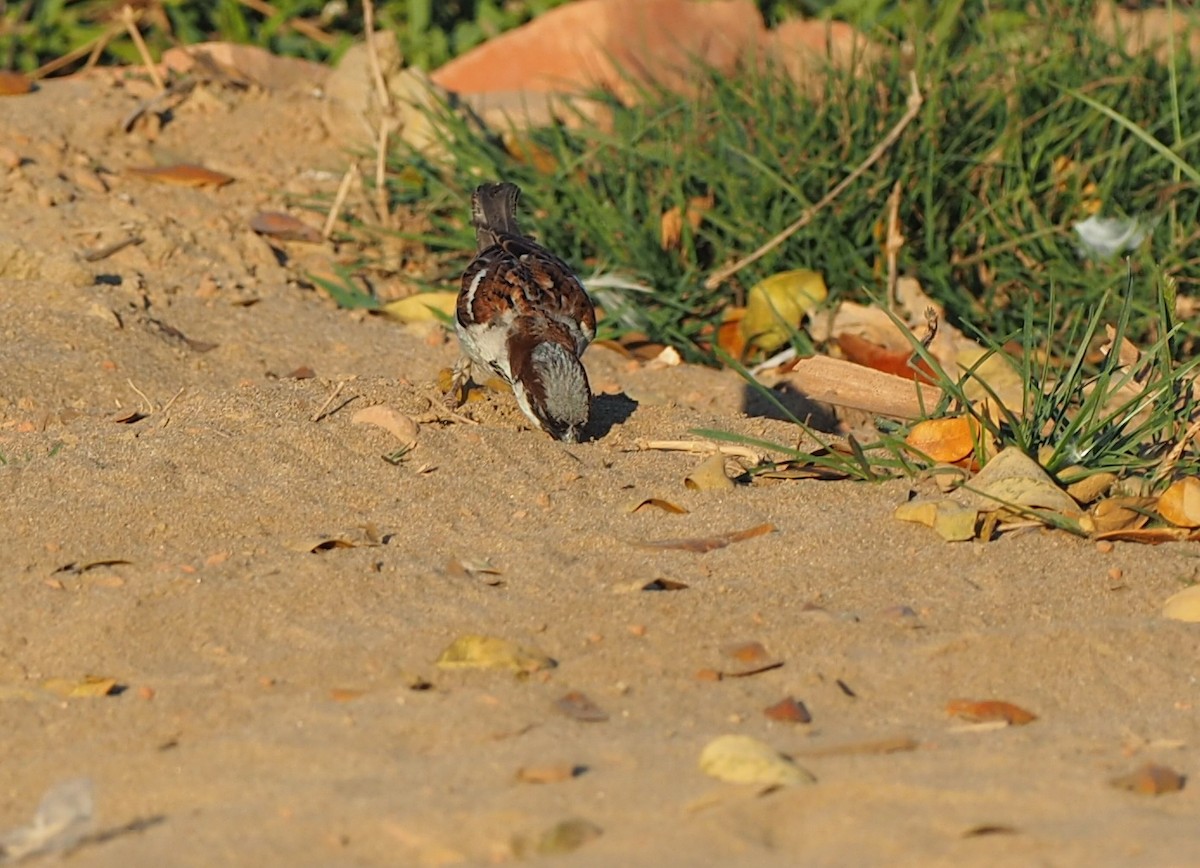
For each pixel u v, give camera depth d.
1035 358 12.91
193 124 18.11
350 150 17.66
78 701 7.96
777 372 14.12
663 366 13.97
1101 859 6.21
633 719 7.78
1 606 8.91
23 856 6.44
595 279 15.23
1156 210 15.64
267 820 6.63
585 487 10.73
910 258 15.47
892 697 8.13
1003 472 10.34
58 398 12.32
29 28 21.73
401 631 8.62
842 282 15.20
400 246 16.47
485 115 18.47
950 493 10.43
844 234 15.43
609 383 13.54
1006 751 7.43
